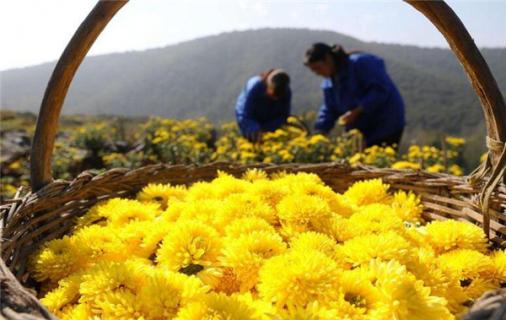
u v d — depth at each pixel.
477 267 0.99
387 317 0.74
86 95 79.31
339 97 4.40
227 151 5.76
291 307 0.71
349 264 0.91
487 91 1.12
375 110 4.25
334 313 0.69
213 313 0.69
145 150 6.86
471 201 1.31
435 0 1.05
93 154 7.06
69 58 1.16
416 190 1.54
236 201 1.12
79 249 1.01
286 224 1.08
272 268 0.79
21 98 82.88
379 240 0.89
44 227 1.17
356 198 1.42
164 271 0.82
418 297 0.75
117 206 1.25
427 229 1.14
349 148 4.73
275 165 1.72
